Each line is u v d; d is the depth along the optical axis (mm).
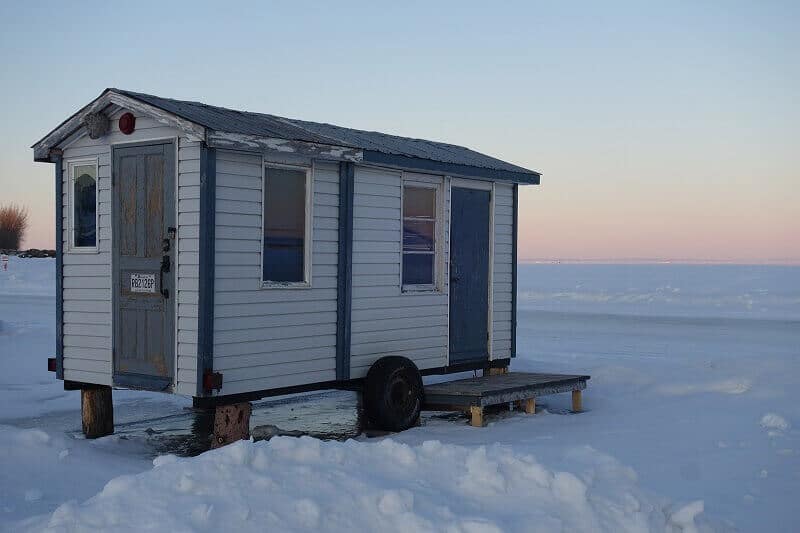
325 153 9469
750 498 6910
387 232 10609
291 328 9398
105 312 9422
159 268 8859
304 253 9617
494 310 12297
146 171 8984
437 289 11398
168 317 8766
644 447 8719
